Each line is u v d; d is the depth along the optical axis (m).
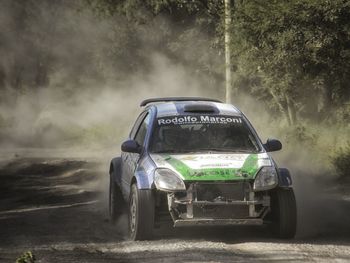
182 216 26.27
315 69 64.06
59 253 25.09
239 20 64.38
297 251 24.77
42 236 29.48
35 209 38.72
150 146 28.94
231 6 69.69
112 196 33.22
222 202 26.16
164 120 30.03
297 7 61.19
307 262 23.02
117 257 24.14
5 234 30.11
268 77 64.88
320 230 30.08
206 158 27.50
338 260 23.38
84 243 27.52
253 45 64.56
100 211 37.00
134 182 28.14
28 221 33.91
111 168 34.19
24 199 43.41
